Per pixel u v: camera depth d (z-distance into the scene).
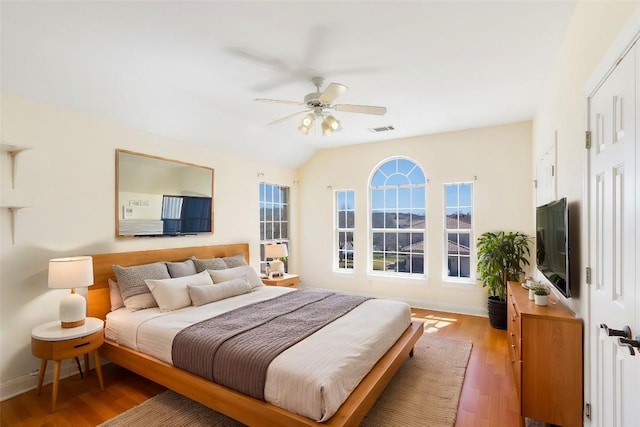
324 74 2.93
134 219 3.43
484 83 3.14
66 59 2.55
